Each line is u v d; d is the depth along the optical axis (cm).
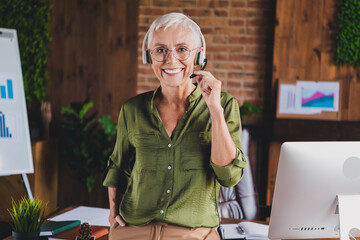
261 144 421
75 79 437
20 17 371
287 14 401
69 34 434
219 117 121
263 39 420
